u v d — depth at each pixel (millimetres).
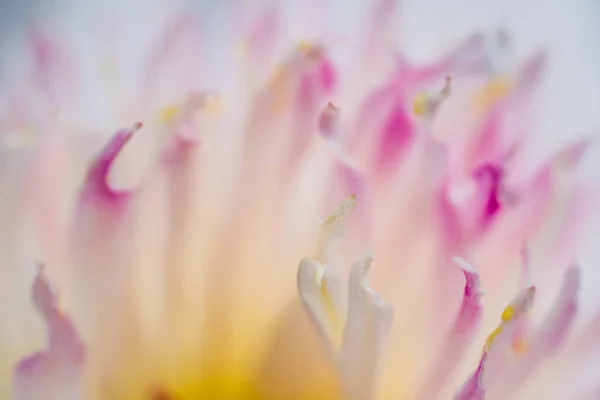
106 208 107
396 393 111
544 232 112
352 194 110
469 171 113
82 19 116
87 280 108
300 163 112
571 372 110
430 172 111
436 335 111
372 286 112
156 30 116
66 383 104
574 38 126
